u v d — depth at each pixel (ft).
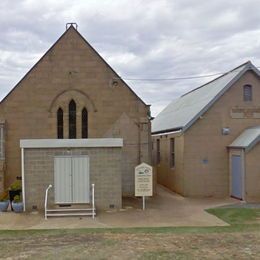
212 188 81.51
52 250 37.63
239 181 77.87
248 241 40.96
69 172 66.90
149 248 37.91
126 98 80.59
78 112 79.97
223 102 82.17
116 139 67.21
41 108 79.46
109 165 67.15
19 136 78.89
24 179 66.18
